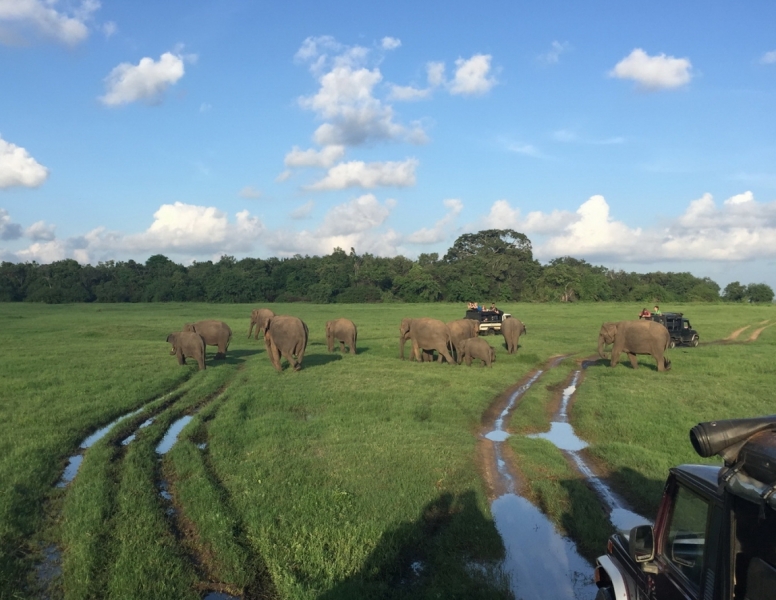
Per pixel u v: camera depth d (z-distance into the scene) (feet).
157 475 34.71
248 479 32.37
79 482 32.58
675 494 14.56
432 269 323.16
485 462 37.55
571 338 121.90
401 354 88.17
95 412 49.16
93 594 21.21
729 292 355.56
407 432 42.86
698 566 13.09
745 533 11.56
